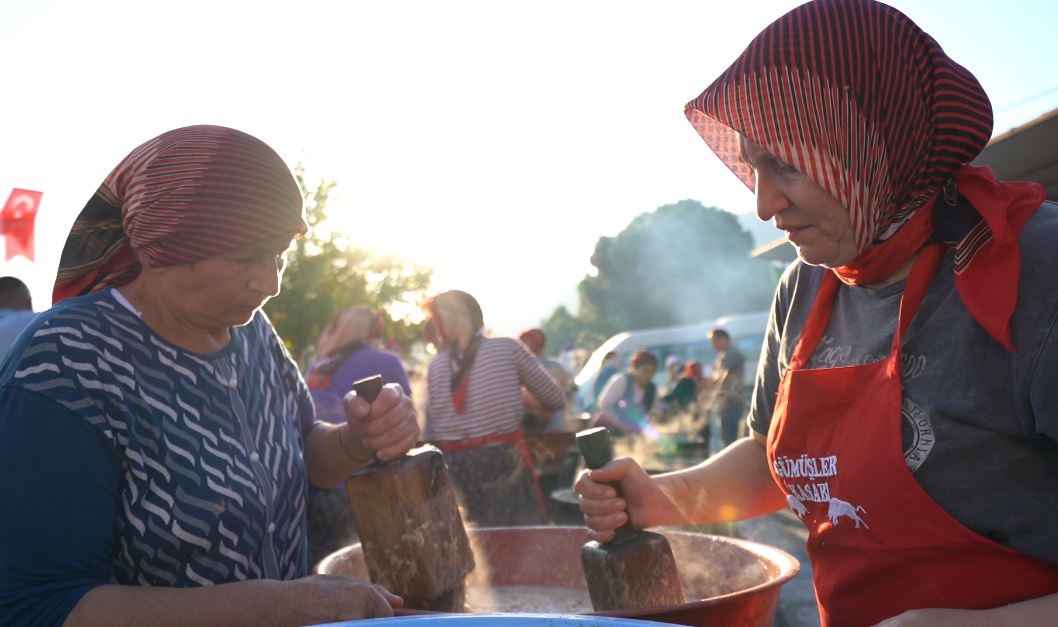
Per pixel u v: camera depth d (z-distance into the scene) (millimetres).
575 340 53969
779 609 4418
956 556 1156
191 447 1357
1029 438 1106
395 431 1498
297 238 1422
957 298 1175
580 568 1757
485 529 1817
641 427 9594
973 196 1173
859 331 1325
